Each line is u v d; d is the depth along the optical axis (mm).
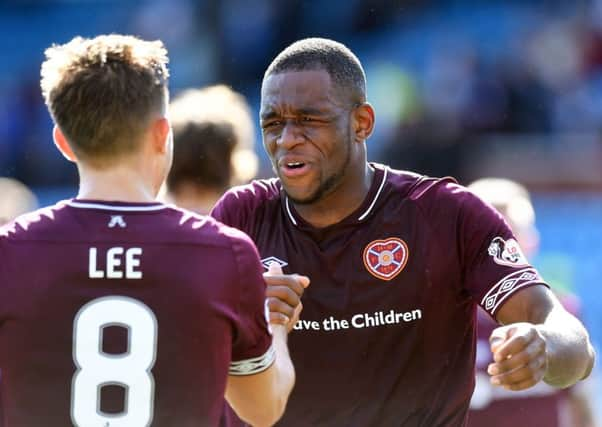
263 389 10133
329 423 12859
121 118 9672
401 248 12609
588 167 37938
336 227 12641
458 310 12789
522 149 40375
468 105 43156
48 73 9930
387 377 12711
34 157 46875
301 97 12172
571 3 48875
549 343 10898
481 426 18812
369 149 41938
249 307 9789
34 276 9414
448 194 12750
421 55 48125
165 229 9664
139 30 50219
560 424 18969
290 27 48719
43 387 9312
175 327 9406
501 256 12383
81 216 9656
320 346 12734
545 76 45000
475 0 50281
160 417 9320
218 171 16906
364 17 49375
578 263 31938
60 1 56375
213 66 48312
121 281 9430
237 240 9852
